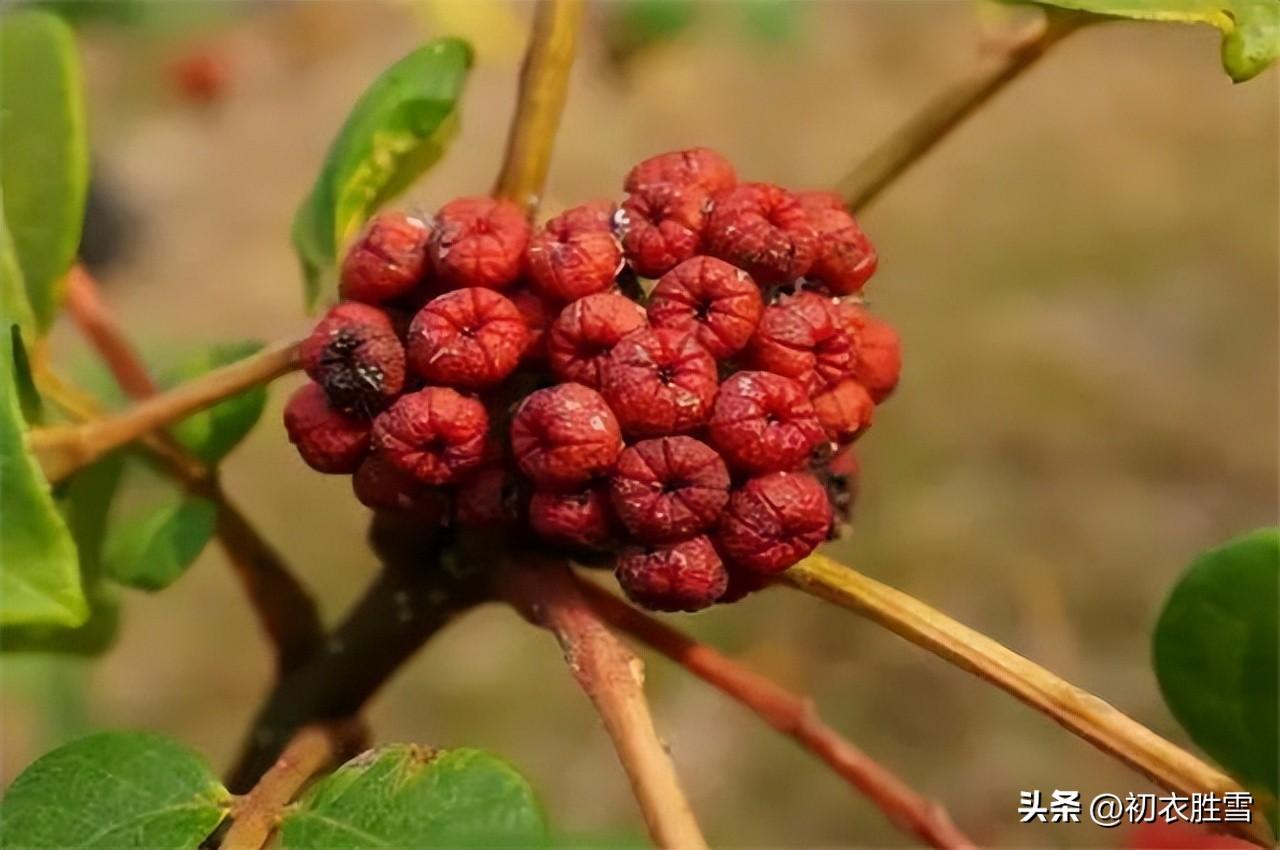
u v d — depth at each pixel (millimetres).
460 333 188
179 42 515
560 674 531
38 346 206
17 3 261
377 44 710
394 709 515
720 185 194
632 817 480
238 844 185
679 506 186
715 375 187
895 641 510
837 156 687
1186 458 582
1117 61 784
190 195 686
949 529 557
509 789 178
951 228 687
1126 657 511
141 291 648
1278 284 655
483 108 690
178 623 544
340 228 203
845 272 193
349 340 189
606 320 187
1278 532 189
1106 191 703
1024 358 622
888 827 478
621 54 317
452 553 202
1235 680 190
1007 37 207
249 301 646
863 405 191
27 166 206
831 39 754
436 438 188
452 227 190
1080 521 562
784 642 508
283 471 570
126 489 230
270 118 707
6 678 318
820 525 187
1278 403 606
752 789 488
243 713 516
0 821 185
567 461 185
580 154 670
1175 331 638
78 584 182
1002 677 188
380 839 178
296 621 216
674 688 509
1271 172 712
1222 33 187
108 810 186
